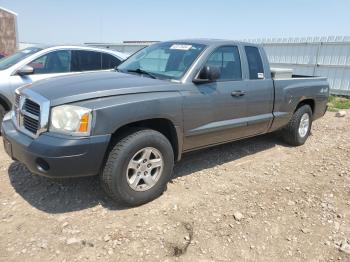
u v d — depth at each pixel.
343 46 13.51
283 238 3.17
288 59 15.67
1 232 2.97
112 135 3.32
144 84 3.56
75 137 3.00
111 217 3.30
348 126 7.91
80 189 3.80
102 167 3.27
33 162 3.08
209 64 4.13
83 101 3.09
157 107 3.47
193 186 4.09
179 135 3.80
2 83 5.50
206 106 4.01
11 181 3.92
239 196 3.91
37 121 3.16
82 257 2.72
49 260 2.66
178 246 2.94
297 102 5.64
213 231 3.19
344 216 3.62
